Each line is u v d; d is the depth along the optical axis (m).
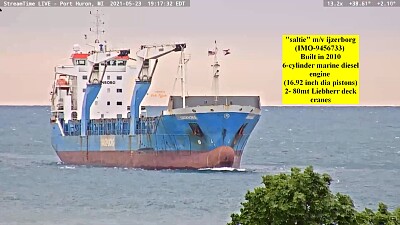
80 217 182.62
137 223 174.75
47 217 182.88
